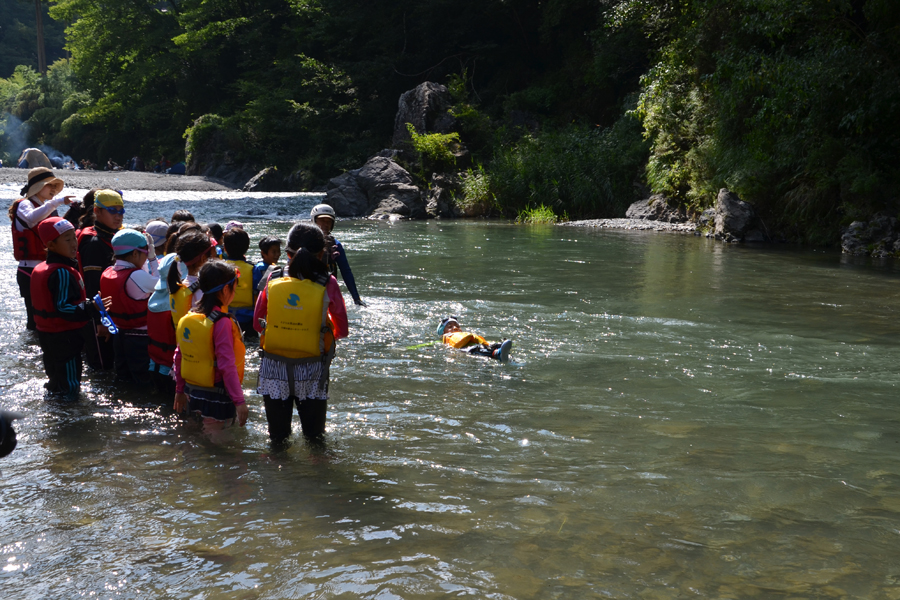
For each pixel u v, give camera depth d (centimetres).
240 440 432
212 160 3781
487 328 729
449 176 2589
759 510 338
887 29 1526
